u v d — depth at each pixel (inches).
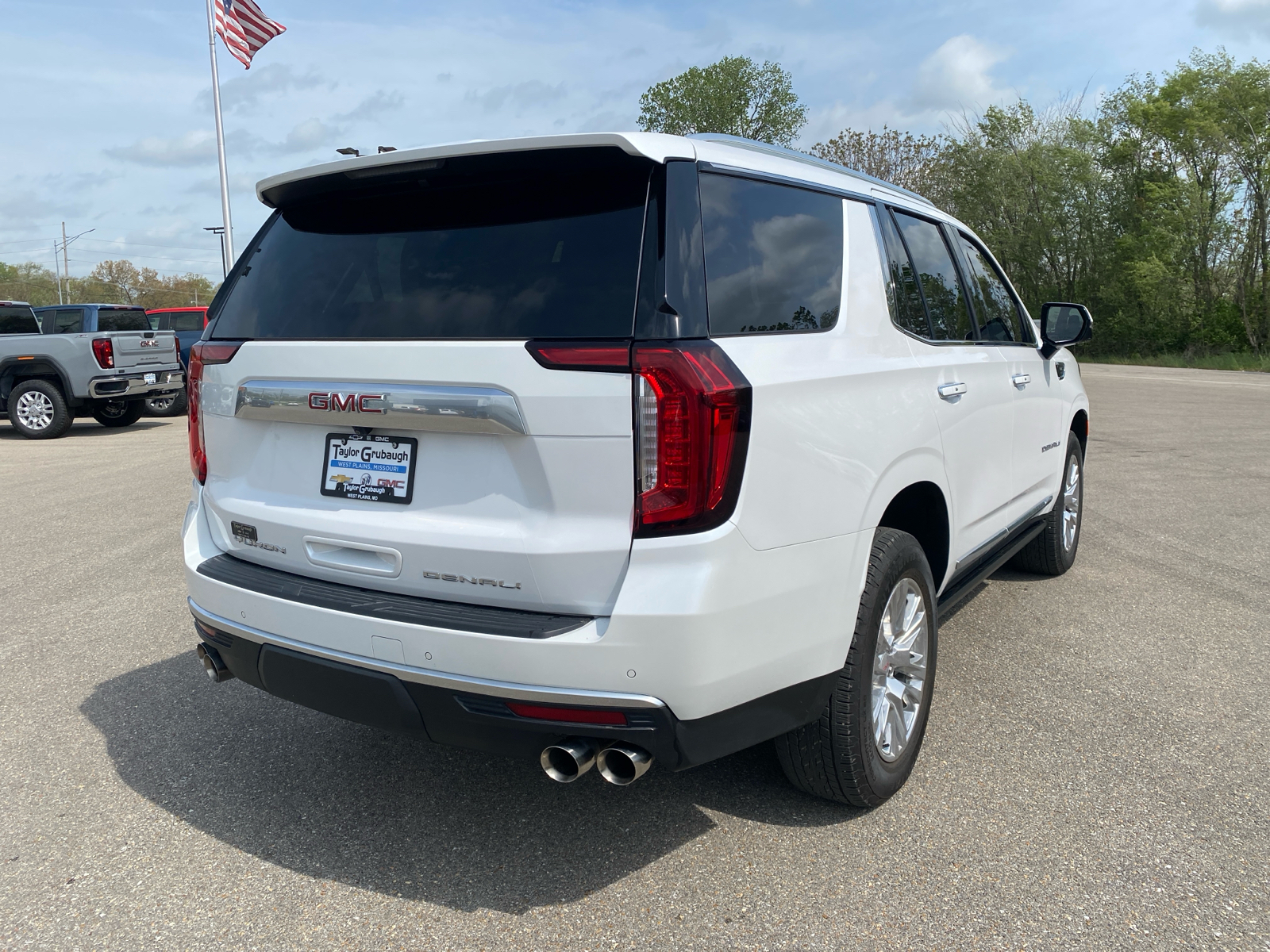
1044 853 102.0
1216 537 251.0
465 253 93.2
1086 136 1750.7
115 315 601.6
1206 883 96.0
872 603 103.3
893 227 129.3
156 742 134.1
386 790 119.4
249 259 112.9
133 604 201.8
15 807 115.9
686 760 88.4
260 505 105.5
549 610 86.4
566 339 83.6
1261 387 866.8
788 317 98.0
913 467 115.0
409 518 93.0
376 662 91.1
